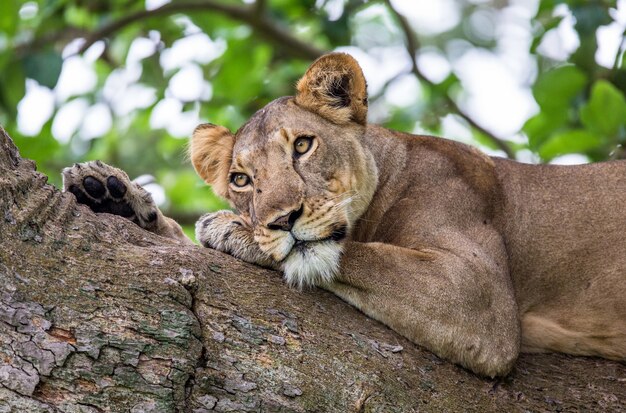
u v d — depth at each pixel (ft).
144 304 22.47
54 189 24.68
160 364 21.75
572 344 31.94
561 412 26.58
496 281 29.50
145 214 31.09
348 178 31.78
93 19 59.26
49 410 20.42
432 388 25.21
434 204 31.89
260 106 59.88
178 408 21.53
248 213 31.91
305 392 22.91
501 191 33.55
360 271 27.96
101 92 62.95
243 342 23.15
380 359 24.75
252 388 22.49
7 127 55.52
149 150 65.77
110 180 29.91
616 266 32.45
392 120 59.82
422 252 29.48
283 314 24.39
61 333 21.33
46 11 52.47
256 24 56.90
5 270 21.65
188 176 60.54
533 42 51.44
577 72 47.34
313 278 27.61
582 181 34.09
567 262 32.78
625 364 31.60
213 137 35.60
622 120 44.24
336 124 32.99
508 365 27.76
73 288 22.12
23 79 52.03
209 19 60.08
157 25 61.05
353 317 26.37
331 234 29.53
